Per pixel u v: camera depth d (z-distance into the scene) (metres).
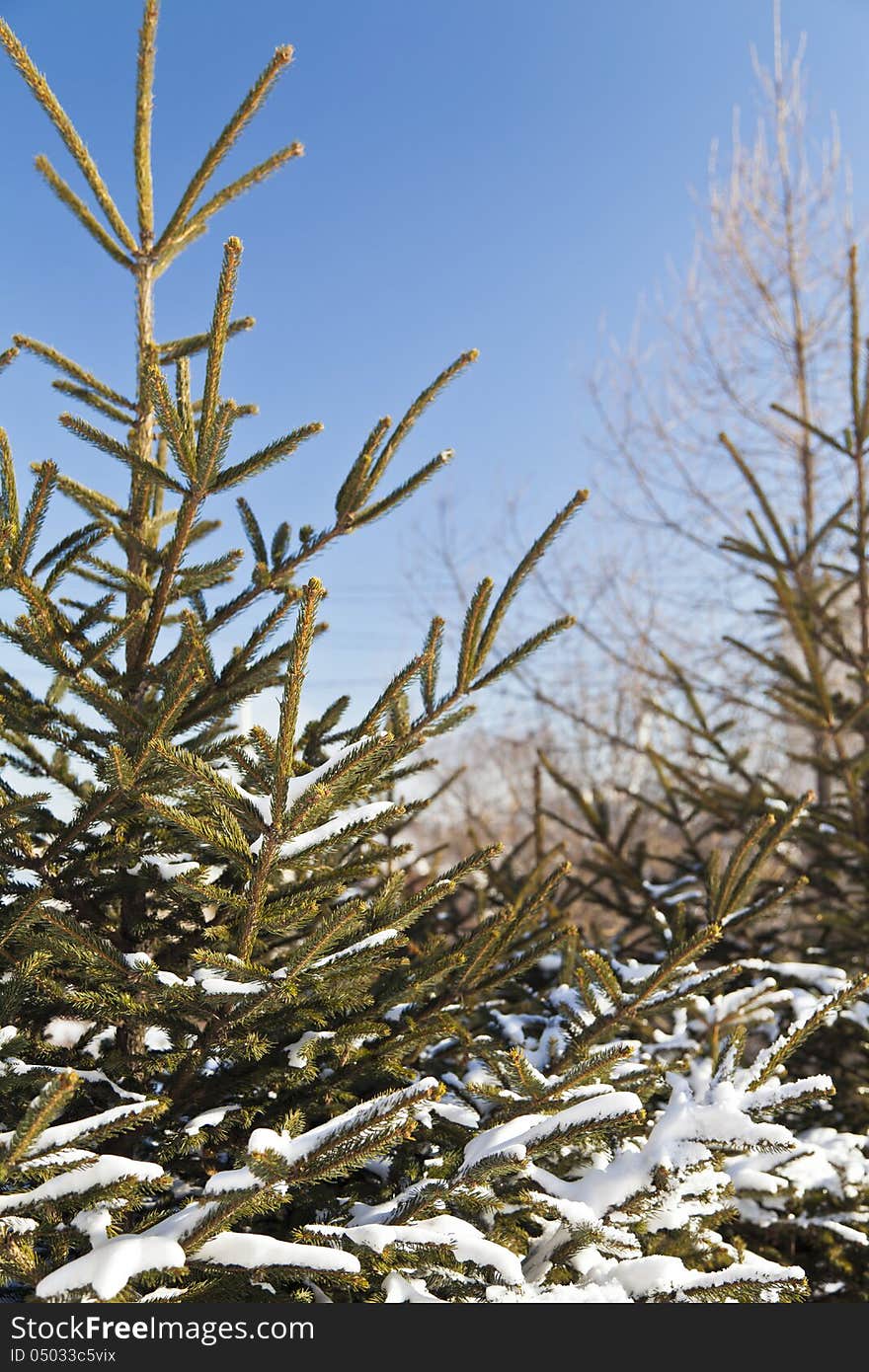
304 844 2.25
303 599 1.95
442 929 4.79
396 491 2.89
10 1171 1.81
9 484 2.55
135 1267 1.79
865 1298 3.34
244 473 2.57
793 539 6.27
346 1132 1.92
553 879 2.91
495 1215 2.44
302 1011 2.45
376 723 2.41
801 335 10.79
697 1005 3.38
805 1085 2.39
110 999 2.34
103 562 2.96
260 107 3.09
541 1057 3.11
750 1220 3.22
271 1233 2.50
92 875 2.82
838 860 5.20
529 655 2.83
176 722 2.76
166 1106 1.99
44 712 2.84
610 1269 2.34
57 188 3.20
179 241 3.39
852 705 5.62
